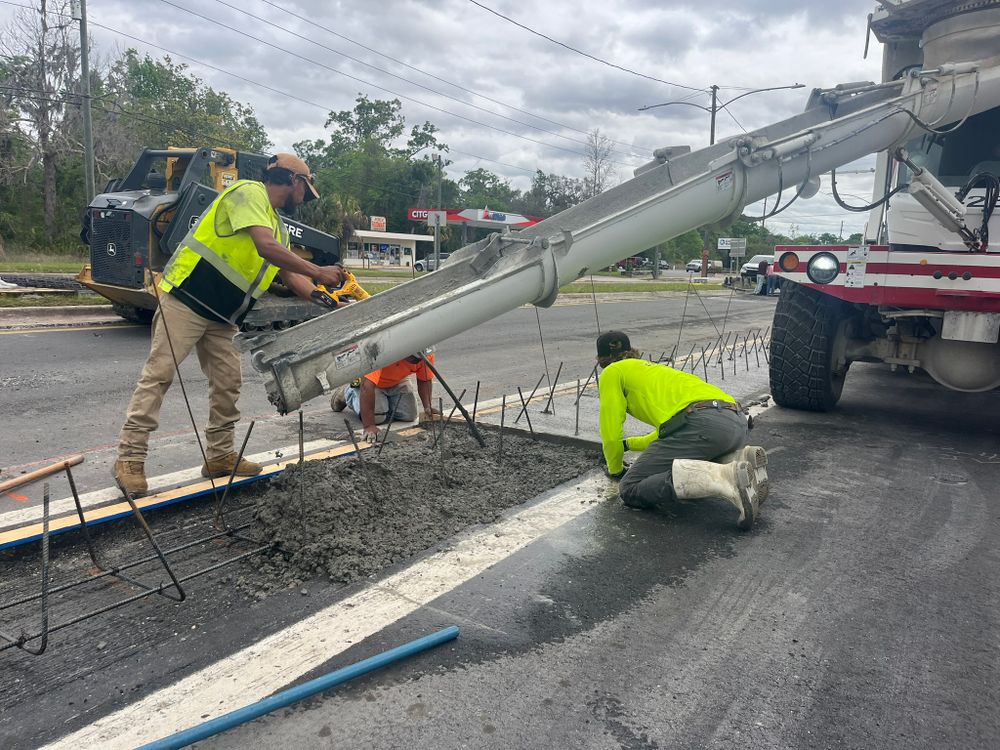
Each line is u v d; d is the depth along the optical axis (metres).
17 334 9.37
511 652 2.29
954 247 4.76
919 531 3.41
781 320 5.76
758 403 6.29
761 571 2.94
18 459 4.25
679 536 3.27
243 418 5.38
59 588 2.63
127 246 9.01
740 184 3.86
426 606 2.57
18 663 2.20
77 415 5.36
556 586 2.75
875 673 2.24
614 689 2.11
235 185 3.16
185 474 3.78
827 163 4.18
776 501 3.78
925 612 2.63
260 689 2.08
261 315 8.30
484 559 2.96
